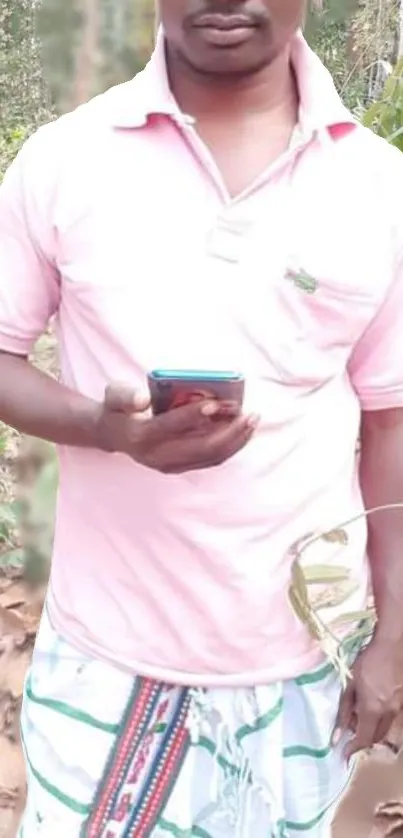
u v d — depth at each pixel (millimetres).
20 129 6137
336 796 1589
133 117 1277
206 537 1343
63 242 1308
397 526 1525
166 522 1344
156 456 1211
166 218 1275
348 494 1439
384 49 4621
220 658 1405
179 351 1284
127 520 1368
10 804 2328
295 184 1293
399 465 1502
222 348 1286
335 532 1391
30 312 1400
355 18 4562
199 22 1223
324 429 1376
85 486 1395
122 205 1278
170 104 1269
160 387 1147
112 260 1283
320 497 1388
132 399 1179
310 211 1289
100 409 1265
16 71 6094
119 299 1288
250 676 1421
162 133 1284
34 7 5934
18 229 1349
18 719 2590
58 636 1483
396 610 1524
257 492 1336
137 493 1347
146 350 1289
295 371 1314
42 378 1389
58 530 1477
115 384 1219
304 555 1396
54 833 1509
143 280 1281
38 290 1390
